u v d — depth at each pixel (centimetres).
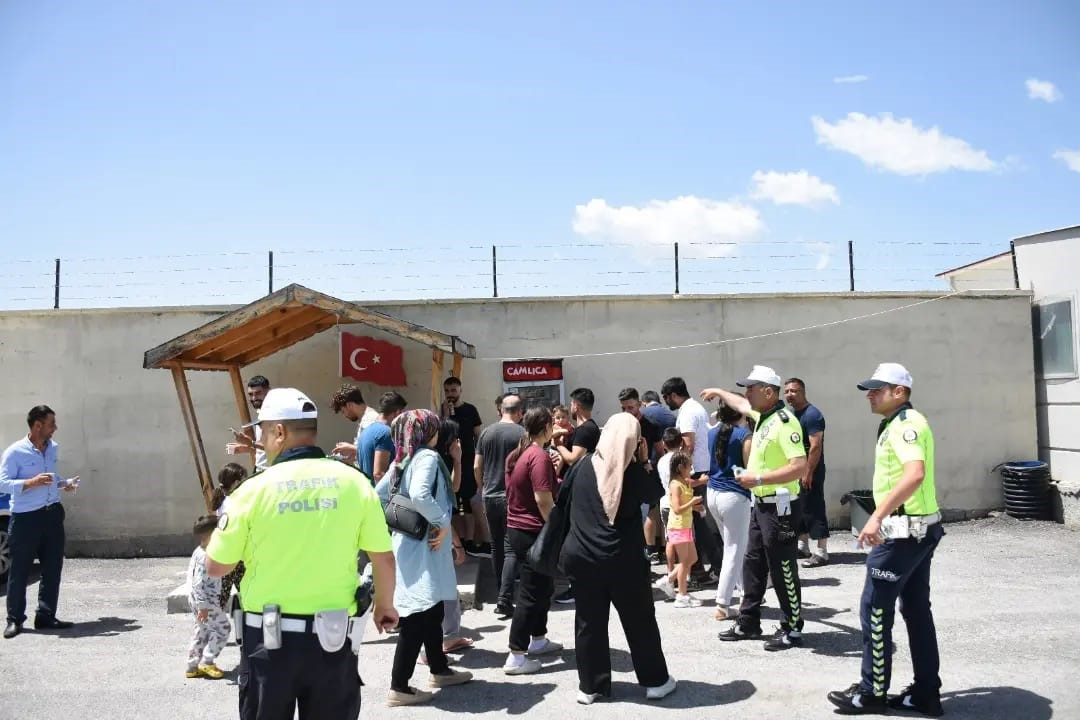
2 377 1184
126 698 591
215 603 637
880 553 508
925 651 512
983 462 1224
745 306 1213
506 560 781
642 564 547
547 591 630
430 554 573
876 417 1212
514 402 825
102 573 1074
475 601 839
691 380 1205
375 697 578
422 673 632
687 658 635
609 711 535
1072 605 771
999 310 1238
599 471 550
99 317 1191
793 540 645
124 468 1183
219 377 1191
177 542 1180
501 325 1195
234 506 358
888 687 512
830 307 1220
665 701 548
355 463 760
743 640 678
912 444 501
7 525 1016
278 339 1138
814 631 698
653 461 939
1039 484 1188
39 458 783
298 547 354
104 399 1186
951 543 1069
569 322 1199
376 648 707
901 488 494
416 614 557
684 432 859
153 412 1188
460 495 1018
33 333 1188
